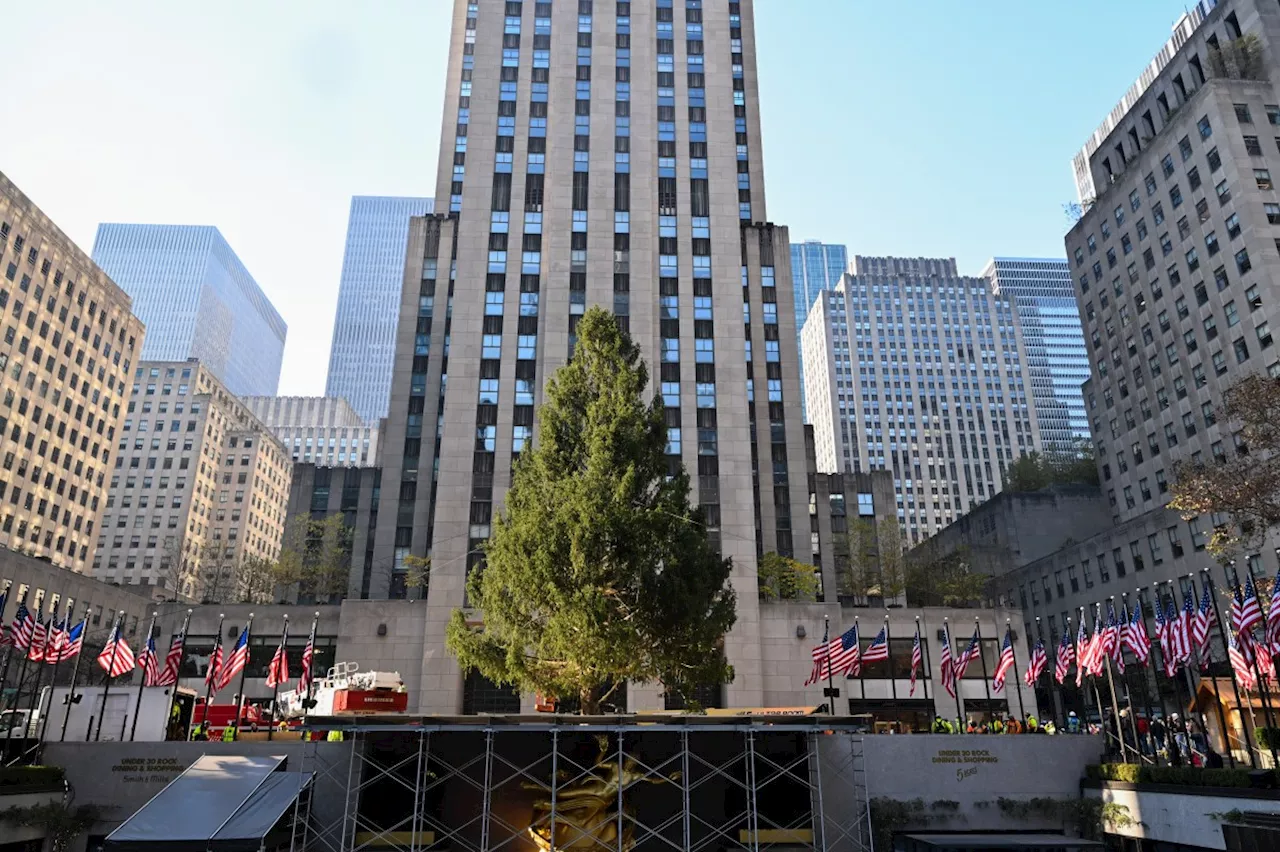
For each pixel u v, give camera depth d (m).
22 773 27.42
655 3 73.56
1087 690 70.12
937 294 189.50
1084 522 98.00
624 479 30.56
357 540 80.25
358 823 29.00
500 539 32.06
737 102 88.44
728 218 65.69
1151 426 87.69
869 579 80.06
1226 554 38.44
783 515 73.62
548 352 59.56
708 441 59.00
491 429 58.84
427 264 79.88
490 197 65.75
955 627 55.38
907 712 53.19
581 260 62.69
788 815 31.31
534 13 72.94
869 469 173.38
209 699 34.16
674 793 31.47
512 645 30.61
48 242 113.00
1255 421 36.31
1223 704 34.38
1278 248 74.69
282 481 174.88
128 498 150.62
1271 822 24.50
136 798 29.47
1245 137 79.00
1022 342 186.88
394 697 33.28
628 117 67.31
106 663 31.58
